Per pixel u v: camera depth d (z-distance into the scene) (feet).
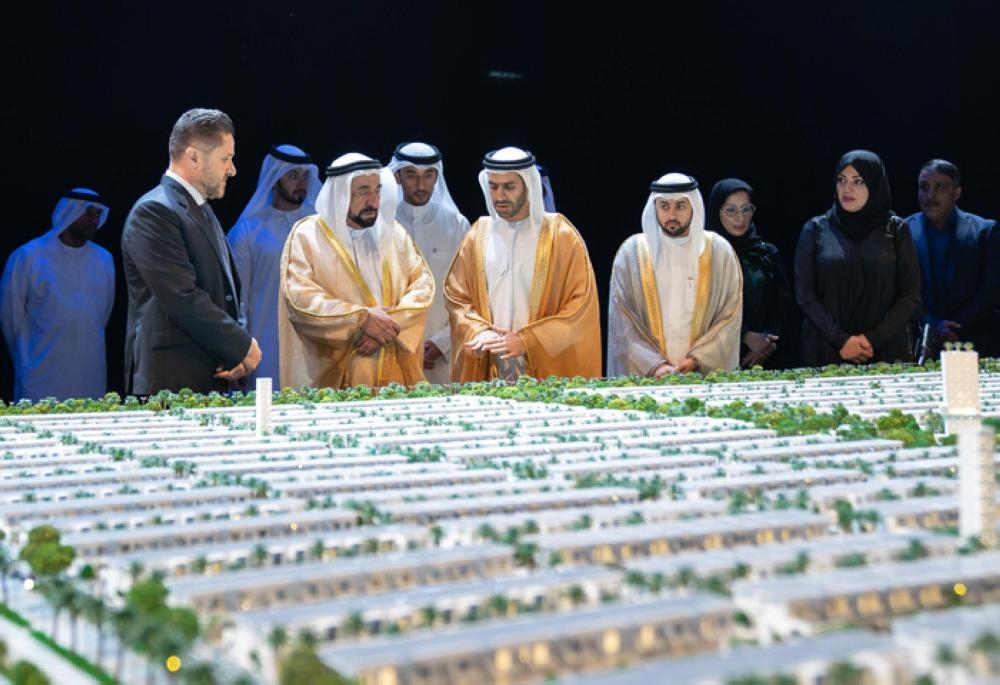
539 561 18.17
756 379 53.01
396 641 13.98
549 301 54.24
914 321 70.49
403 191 59.41
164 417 40.88
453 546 19.52
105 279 62.54
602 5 81.51
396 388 47.88
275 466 27.81
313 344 50.72
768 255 65.72
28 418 40.47
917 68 86.22
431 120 78.38
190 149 47.11
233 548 18.78
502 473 25.89
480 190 80.28
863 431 31.55
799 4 84.38
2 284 60.70
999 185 87.56
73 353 60.95
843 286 61.36
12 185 68.08
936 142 87.04
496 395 46.60
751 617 15.46
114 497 23.12
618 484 24.34
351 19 75.25
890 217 61.93
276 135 74.49
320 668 13.10
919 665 13.34
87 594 16.19
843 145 86.33
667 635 14.62
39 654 15.72
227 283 48.08
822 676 12.94
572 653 14.07
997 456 26.86
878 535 19.25
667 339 56.90
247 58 73.00
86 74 69.05
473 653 13.53
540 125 81.25
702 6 83.35
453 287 55.36
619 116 82.89
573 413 39.40
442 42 78.02
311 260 51.01
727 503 22.08
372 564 17.35
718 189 64.80
